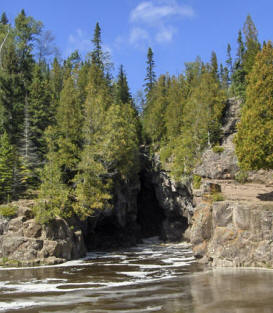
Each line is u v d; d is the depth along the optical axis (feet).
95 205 160.45
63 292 74.90
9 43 236.22
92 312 57.11
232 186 150.51
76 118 191.11
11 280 93.15
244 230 105.81
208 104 203.92
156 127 244.42
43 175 153.07
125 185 212.23
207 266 111.24
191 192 197.67
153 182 236.84
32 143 179.93
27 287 81.87
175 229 227.40
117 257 150.71
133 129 220.23
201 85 211.20
